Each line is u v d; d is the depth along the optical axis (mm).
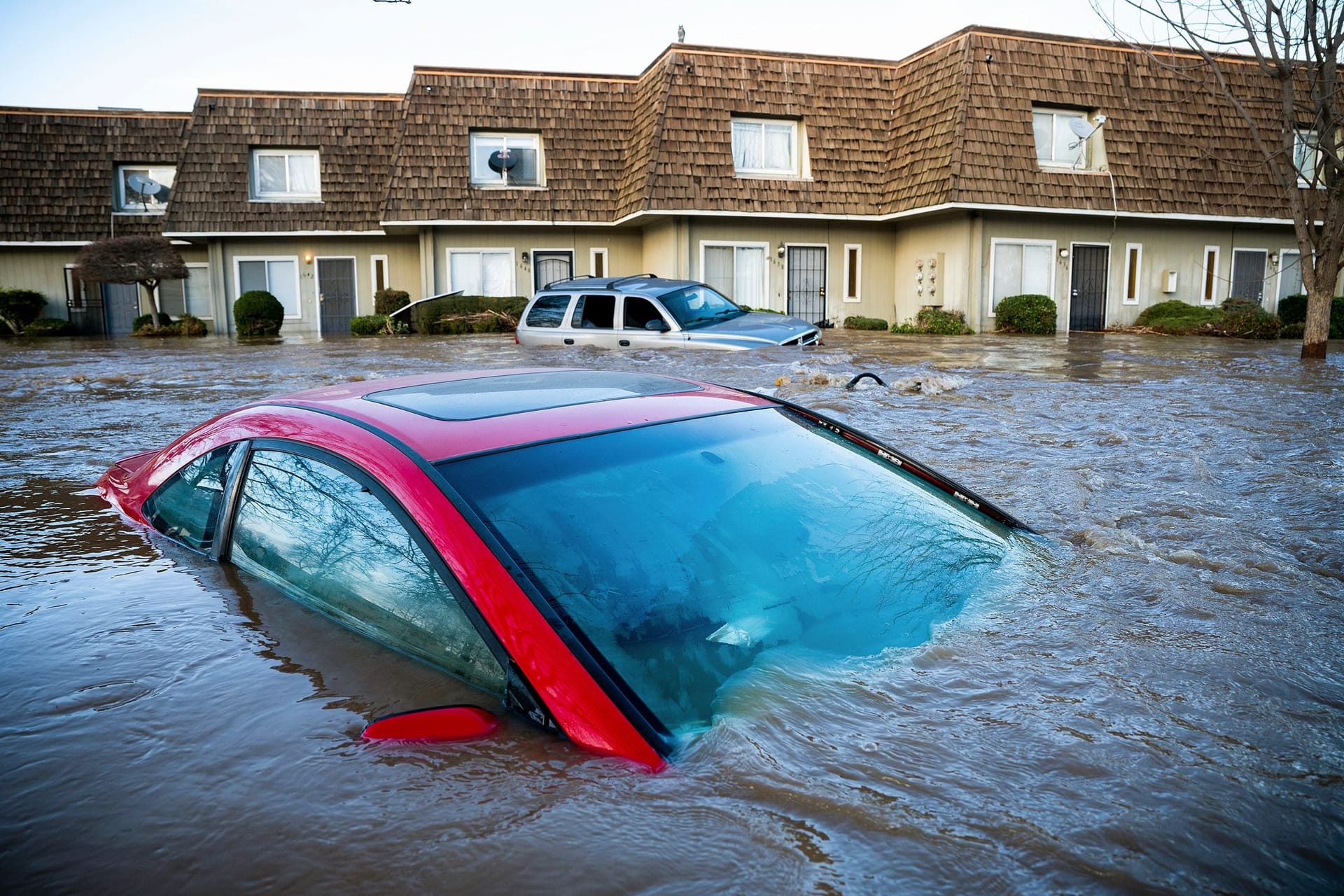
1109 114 20422
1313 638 2188
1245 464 4730
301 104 24234
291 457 2393
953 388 8312
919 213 20031
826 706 1729
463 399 2469
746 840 1406
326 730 1752
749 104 20953
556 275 22953
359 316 22953
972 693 1823
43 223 25219
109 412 7266
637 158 21484
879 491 2514
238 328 22484
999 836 1412
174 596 2398
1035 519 3467
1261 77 21391
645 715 1639
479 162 22312
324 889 1360
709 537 2043
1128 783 1554
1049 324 19281
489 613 1774
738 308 13422
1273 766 1618
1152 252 21594
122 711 1858
